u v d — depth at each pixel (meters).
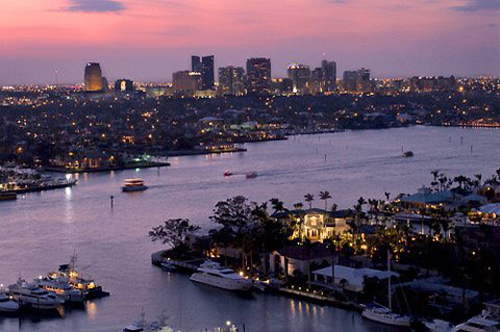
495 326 190.12
